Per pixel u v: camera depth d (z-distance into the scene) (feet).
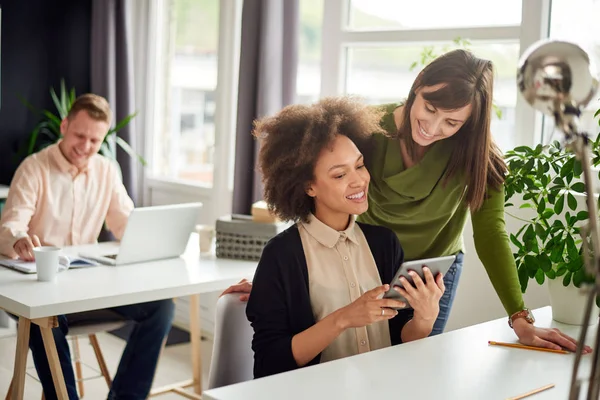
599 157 7.25
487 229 6.82
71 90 16.43
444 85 6.36
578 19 9.69
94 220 11.08
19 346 8.35
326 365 5.44
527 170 7.55
